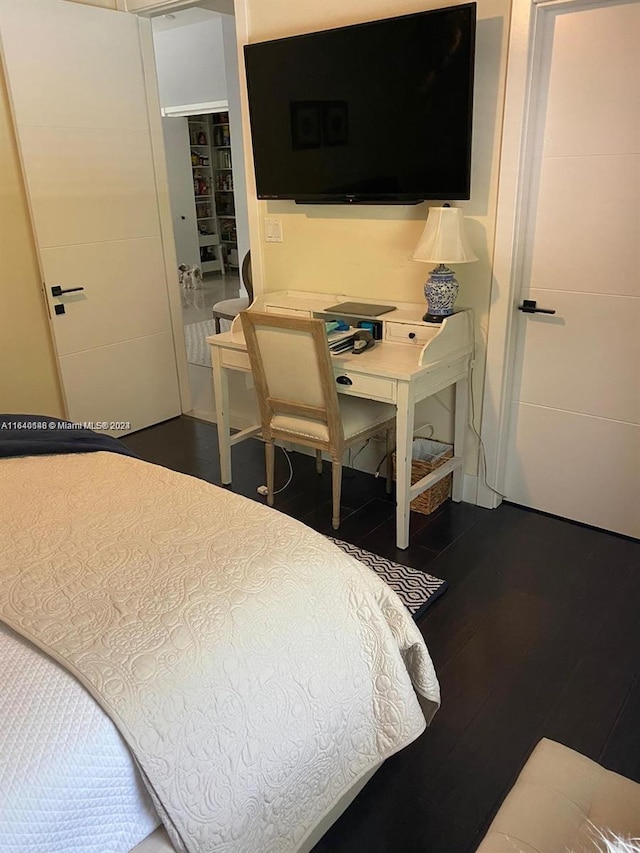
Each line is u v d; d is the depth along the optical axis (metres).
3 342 3.26
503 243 2.49
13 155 3.09
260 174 3.01
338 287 3.05
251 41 2.92
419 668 1.51
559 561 2.47
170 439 3.76
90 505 1.58
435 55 2.33
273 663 1.23
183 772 1.06
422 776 1.60
